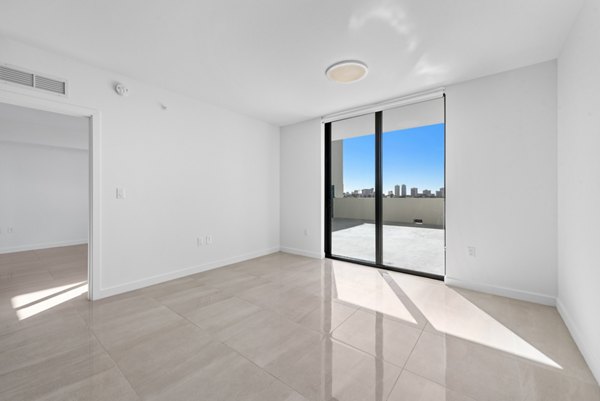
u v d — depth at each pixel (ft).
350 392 4.79
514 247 9.12
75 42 7.60
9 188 17.19
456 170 10.19
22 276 11.70
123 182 9.71
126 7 6.15
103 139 9.20
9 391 4.80
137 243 10.12
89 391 4.81
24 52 7.63
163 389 4.87
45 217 18.52
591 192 5.63
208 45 7.77
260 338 6.63
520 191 9.00
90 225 9.02
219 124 13.12
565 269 7.55
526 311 8.09
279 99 12.11
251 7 6.17
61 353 5.96
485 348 6.19
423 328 7.13
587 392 4.79
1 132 15.74
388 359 5.78
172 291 9.84
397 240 18.54
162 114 10.87
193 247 12.05
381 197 12.85
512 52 8.04
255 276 11.66
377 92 11.17
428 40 7.45
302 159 15.67
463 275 10.12
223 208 13.39
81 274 11.98
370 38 7.39
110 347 6.21
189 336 6.71
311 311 8.16
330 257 14.99
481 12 6.30
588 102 5.81
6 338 6.57
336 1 5.97
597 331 5.18
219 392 4.80
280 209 16.81
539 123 8.66
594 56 5.45
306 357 5.85
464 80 9.95
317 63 8.80
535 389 4.87
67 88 8.39
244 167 14.49
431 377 5.20
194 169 12.07
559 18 6.50
